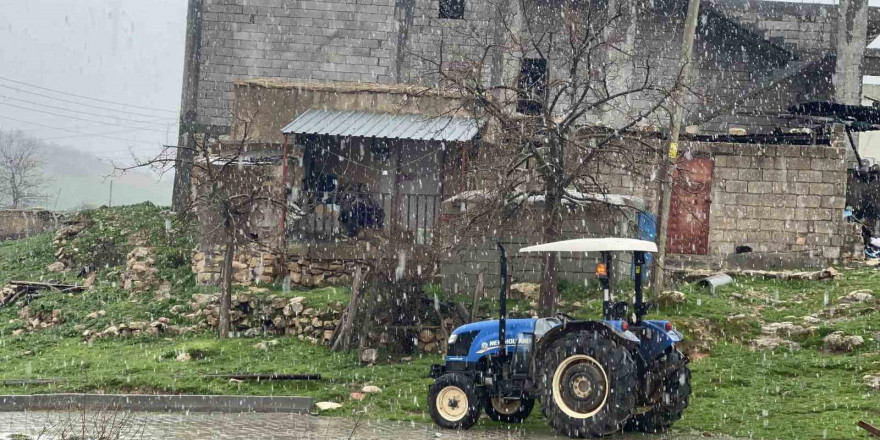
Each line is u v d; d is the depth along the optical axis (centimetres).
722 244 2448
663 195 2020
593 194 1914
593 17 2980
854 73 3300
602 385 1159
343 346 1888
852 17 3309
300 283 2322
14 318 2378
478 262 2123
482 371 1306
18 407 1542
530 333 1277
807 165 2431
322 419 1407
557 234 1748
